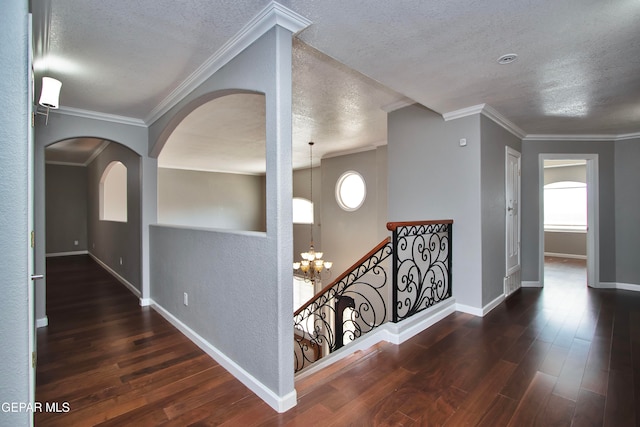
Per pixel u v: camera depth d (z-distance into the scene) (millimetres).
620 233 4562
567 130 4336
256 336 1992
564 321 3105
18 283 1039
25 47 1036
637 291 4320
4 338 1021
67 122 3436
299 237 8656
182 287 3027
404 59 2291
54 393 2010
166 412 1809
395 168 3893
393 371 2158
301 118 4246
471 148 3268
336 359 2814
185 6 1759
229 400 1918
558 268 6086
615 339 2672
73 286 4906
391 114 3920
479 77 2586
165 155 6875
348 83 3088
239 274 2156
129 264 4734
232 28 1980
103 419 1754
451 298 3369
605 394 1883
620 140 4578
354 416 1708
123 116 3730
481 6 1695
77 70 2547
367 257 3012
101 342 2805
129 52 2275
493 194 3541
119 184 7277
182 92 2891
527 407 1764
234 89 2209
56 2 1695
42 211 3270
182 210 8742
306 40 2047
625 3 1653
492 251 3518
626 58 2262
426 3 1672
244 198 9922
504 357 2348
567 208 7828
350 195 7121
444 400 1833
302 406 1815
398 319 2736
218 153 6633
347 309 5684
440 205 3504
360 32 1948
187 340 2838
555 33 1946
